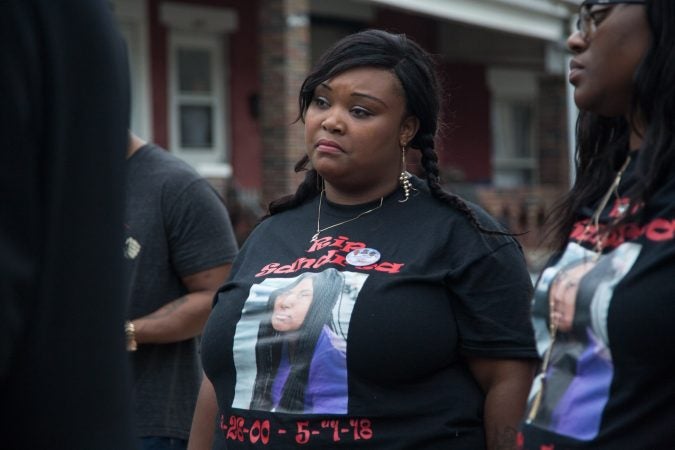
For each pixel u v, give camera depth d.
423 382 3.17
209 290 4.43
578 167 2.88
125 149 1.90
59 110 1.75
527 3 17.89
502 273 3.22
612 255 2.56
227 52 17.25
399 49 3.40
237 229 14.05
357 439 3.11
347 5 19.67
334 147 3.36
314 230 3.44
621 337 2.47
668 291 2.43
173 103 16.52
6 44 1.69
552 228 2.86
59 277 1.75
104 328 1.82
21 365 1.71
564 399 2.57
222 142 17.22
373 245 3.31
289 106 13.88
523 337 3.19
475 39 21.91
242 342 3.29
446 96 3.67
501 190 20.11
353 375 3.13
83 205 1.79
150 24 16.08
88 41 1.81
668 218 2.49
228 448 3.31
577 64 2.71
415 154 3.57
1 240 1.67
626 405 2.47
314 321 3.18
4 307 1.65
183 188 4.46
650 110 2.56
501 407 3.18
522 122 24.09
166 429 4.39
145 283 4.39
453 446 3.15
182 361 4.48
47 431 1.75
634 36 2.58
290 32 13.92
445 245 3.25
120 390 1.86
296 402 3.16
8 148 1.68
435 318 3.16
